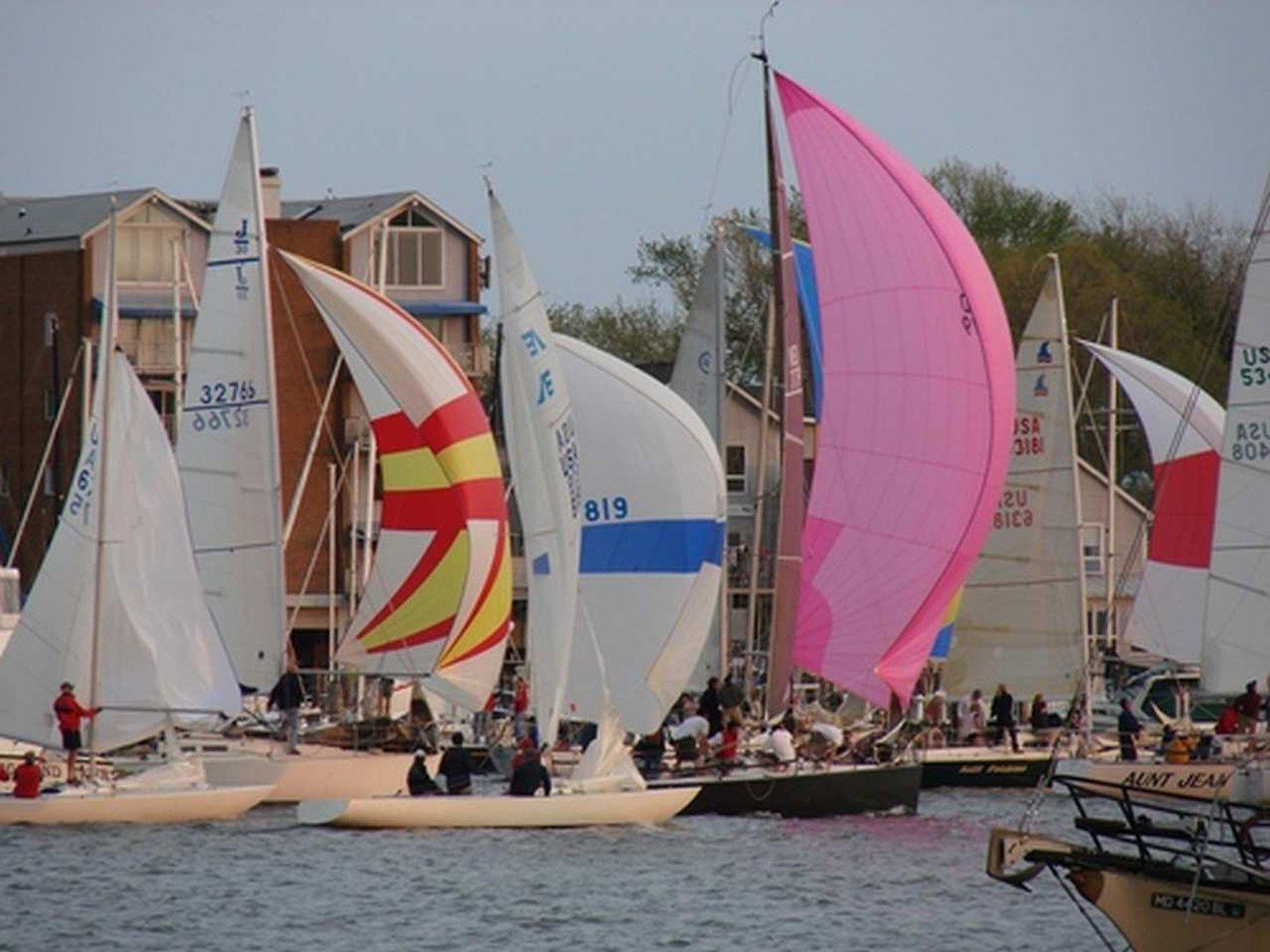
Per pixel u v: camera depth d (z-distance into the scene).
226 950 118.69
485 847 149.12
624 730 171.62
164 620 165.00
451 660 189.25
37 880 136.38
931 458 167.75
